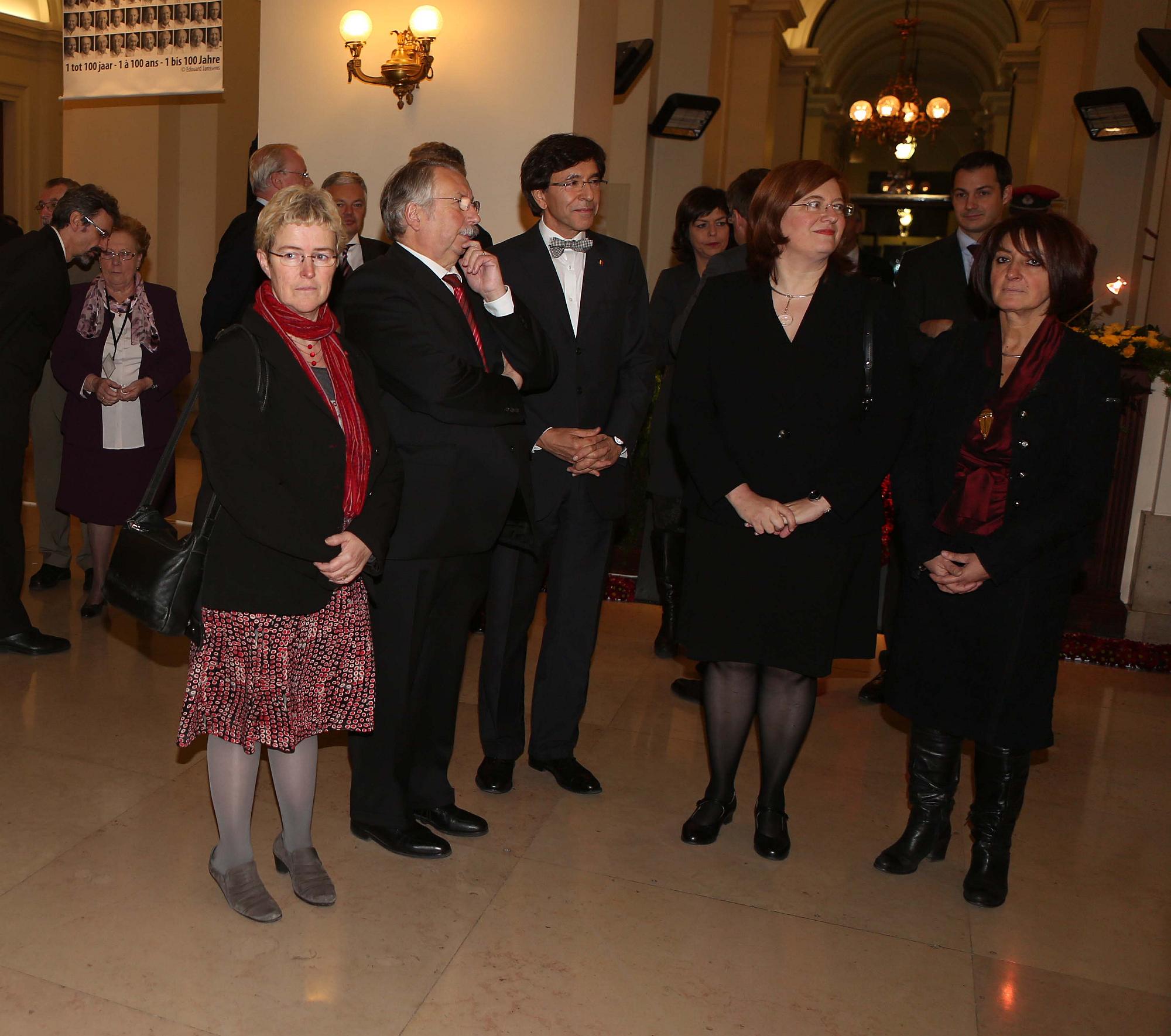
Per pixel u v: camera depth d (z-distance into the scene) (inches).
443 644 112.2
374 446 96.0
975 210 148.4
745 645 110.4
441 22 194.2
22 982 87.4
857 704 165.6
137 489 178.7
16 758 129.2
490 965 93.4
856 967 96.7
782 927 102.5
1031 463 102.3
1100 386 101.2
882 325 108.5
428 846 110.9
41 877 103.3
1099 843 124.3
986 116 784.9
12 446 158.2
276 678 91.5
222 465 87.5
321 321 92.4
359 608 97.5
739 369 110.3
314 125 204.1
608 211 347.3
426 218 103.7
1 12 422.9
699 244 166.1
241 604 89.6
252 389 88.7
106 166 346.3
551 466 122.6
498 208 196.5
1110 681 182.9
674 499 174.6
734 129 450.6
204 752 134.6
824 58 741.9
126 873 104.9
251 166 161.3
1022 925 105.3
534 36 190.9
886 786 136.4
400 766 111.3
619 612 211.5
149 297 180.5
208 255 352.5
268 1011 85.7
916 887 111.7
